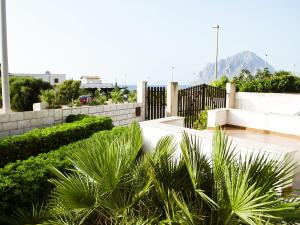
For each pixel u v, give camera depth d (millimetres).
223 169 2205
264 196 1767
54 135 6074
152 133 4457
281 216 1831
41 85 13836
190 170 2342
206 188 2354
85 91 18547
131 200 2426
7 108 6867
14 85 12852
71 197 2271
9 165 3672
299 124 7160
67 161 3727
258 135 7555
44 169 3459
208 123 8445
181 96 10227
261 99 14477
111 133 5180
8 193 2979
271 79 16562
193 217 2010
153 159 2744
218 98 12805
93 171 2387
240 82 16984
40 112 7352
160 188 2305
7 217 2799
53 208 2574
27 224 2645
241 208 1855
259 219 1723
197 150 2555
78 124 6844
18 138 5496
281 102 13945
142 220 2270
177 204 2178
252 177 2021
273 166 2219
